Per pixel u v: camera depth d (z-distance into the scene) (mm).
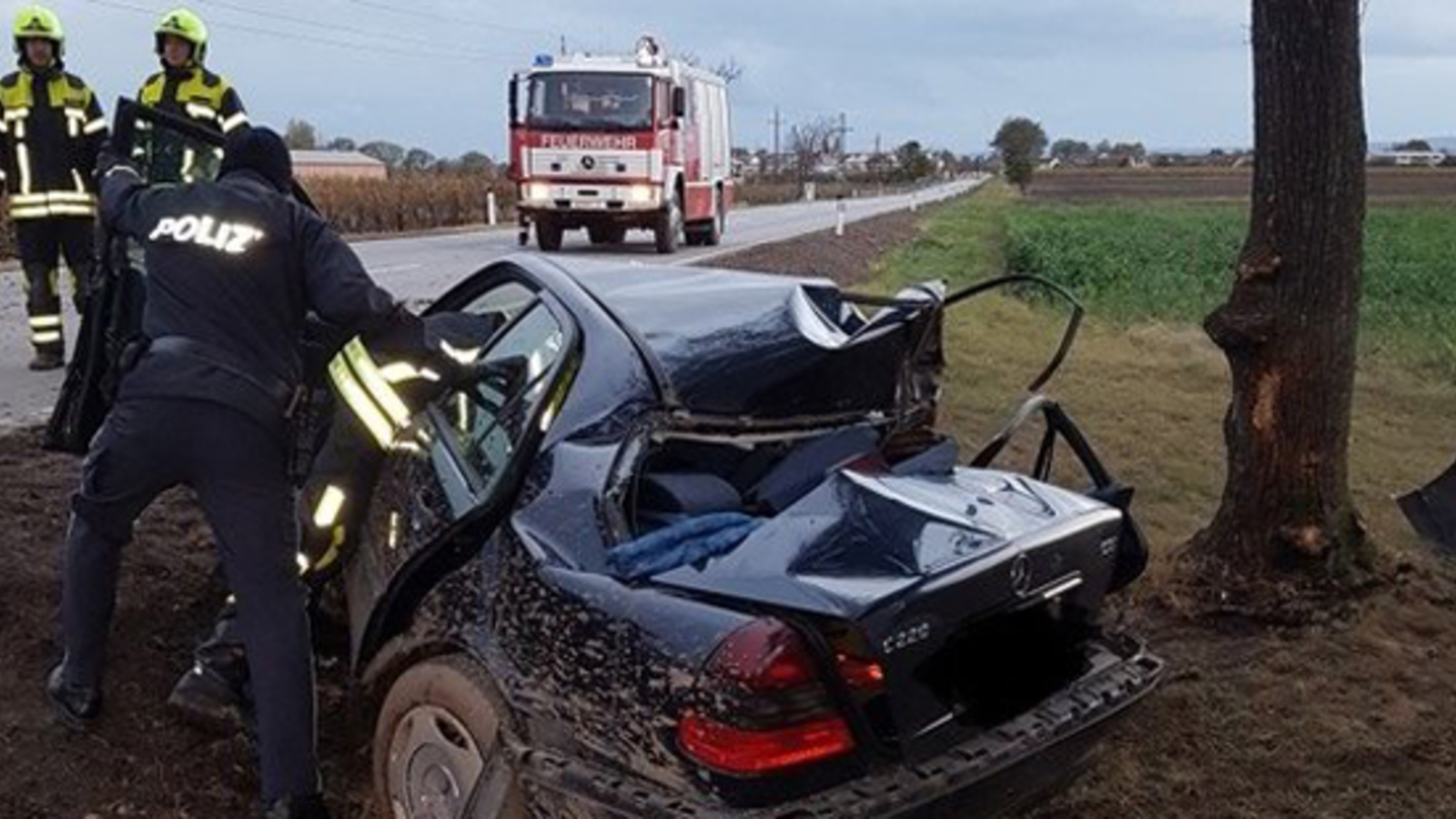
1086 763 3531
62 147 8781
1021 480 3752
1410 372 15250
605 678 2996
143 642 4578
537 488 3404
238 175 3879
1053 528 3344
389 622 3652
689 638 2871
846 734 2893
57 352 9172
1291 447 5410
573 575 3154
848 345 3818
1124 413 10930
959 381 11344
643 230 23094
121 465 3637
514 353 3912
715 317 3834
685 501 3494
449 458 3701
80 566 3891
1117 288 24156
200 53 7703
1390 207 61406
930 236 34406
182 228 3684
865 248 25969
